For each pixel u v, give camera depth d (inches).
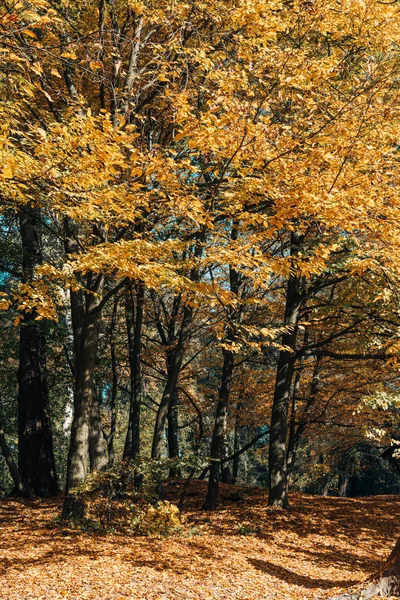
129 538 412.5
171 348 740.7
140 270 292.5
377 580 290.5
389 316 468.8
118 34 341.1
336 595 301.4
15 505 556.1
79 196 288.4
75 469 444.5
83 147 259.9
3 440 606.5
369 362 647.8
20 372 653.3
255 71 307.3
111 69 410.3
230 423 901.2
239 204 306.7
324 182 280.4
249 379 828.0
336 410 770.8
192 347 877.2
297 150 329.7
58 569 322.7
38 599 266.8
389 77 323.9
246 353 638.5
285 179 281.1
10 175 206.7
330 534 491.5
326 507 583.2
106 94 481.4
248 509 550.0
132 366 591.8
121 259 285.9
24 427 641.0
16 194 283.7
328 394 741.9
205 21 398.0
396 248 313.9
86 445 452.1
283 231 450.6
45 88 388.5
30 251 620.1
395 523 534.9
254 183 285.4
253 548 429.1
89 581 301.0
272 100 322.7
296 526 508.1
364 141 307.0
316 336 719.1
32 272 567.8
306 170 303.1
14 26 234.1
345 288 515.5
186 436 1234.6
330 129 321.4
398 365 392.2
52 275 313.4
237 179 298.2
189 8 362.3
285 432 577.9
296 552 431.8
